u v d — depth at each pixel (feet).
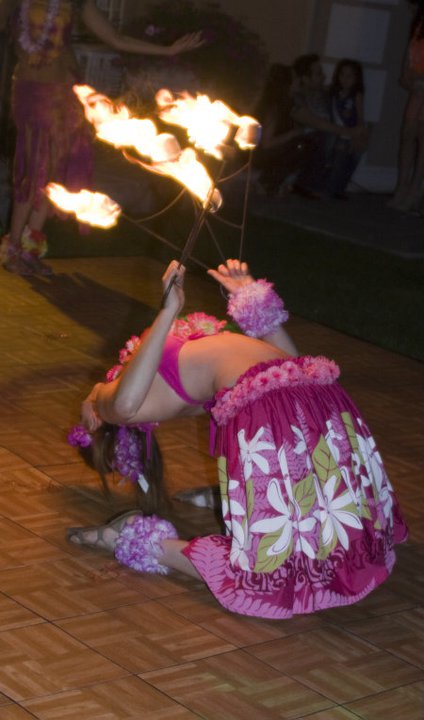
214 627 12.49
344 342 24.70
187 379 13.20
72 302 24.90
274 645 12.26
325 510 12.68
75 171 25.70
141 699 10.90
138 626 12.28
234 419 12.72
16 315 23.34
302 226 36.37
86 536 13.89
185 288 27.35
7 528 14.15
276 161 39.91
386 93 45.65
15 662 11.23
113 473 15.06
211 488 15.65
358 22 43.70
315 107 40.57
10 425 17.47
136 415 13.30
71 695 10.80
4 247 26.55
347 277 30.76
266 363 12.85
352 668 11.99
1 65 33.53
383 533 13.23
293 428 12.57
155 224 33.42
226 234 33.58
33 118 25.20
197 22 36.60
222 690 11.25
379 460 13.51
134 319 24.26
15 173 25.91
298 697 11.30
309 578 12.67
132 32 37.24
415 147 41.63
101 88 37.22
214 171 36.96
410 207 41.73
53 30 24.73
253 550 12.42
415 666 12.19
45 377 19.85
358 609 13.30
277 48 43.52
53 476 15.87
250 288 13.89
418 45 40.29
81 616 12.33
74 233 31.14
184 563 13.28
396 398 21.40
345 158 41.60
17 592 12.64
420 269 32.96
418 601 13.67
